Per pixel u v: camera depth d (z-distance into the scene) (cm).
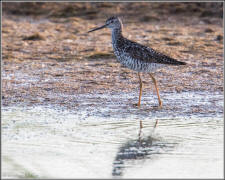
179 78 1747
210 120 1280
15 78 1750
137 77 1762
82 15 3078
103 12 3088
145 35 2484
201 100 1478
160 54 1434
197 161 995
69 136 1151
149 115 1330
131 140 1125
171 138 1139
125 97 1521
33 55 2112
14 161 995
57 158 1016
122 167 968
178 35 2492
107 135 1159
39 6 3294
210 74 1795
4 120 1280
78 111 1370
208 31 2562
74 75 1795
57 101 1474
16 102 1465
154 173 934
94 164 981
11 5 3331
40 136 1151
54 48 2242
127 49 1453
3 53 2125
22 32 2639
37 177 915
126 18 2952
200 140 1121
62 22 2939
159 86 1648
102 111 1369
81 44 2334
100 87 1636
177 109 1385
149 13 3016
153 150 1060
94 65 1948
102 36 2541
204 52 2127
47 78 1753
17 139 1129
